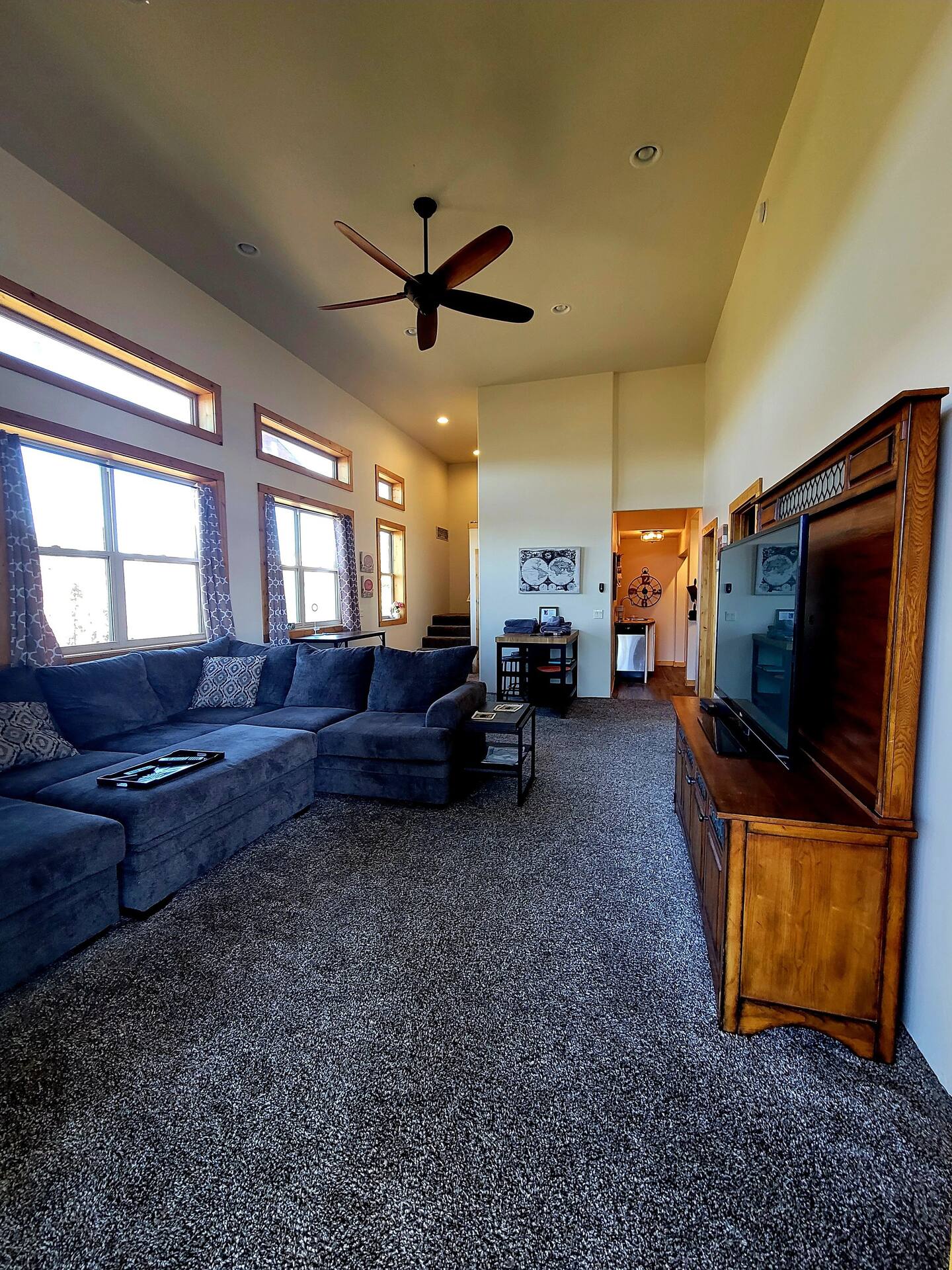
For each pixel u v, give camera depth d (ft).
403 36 7.53
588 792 11.04
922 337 4.60
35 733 8.84
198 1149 3.87
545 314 15.30
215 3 7.09
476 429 26.86
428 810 10.23
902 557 4.25
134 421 12.30
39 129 9.05
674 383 19.52
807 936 4.66
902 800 4.42
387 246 12.19
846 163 6.32
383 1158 3.79
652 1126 4.00
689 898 7.13
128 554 12.82
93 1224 3.42
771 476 9.78
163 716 11.76
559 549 20.77
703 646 18.22
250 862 8.23
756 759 6.35
